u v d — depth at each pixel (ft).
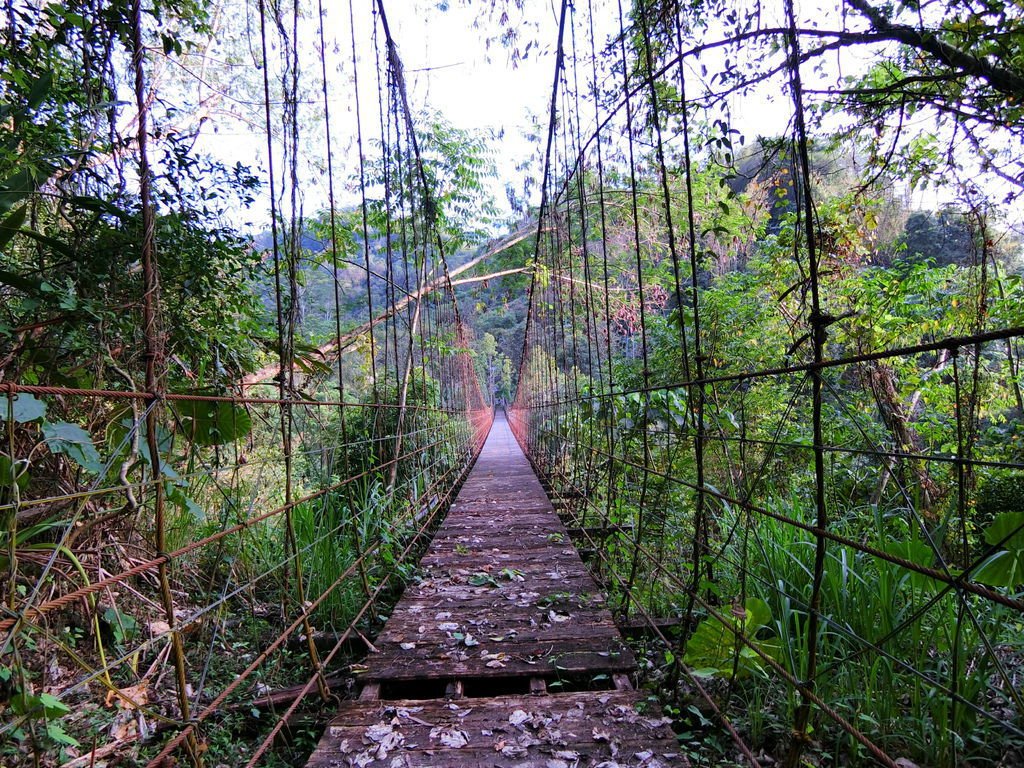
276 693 6.49
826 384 3.79
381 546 10.04
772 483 11.92
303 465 11.41
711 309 16.79
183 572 7.97
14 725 2.93
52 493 5.98
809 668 4.16
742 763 5.23
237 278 8.82
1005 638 5.29
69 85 6.77
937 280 12.34
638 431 12.42
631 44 10.06
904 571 5.83
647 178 21.54
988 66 8.22
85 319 6.04
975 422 9.52
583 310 23.11
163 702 5.93
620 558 11.03
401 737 5.39
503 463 29.86
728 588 8.04
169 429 6.50
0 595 4.79
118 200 6.85
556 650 7.10
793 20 4.08
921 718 5.05
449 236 33.88
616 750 5.10
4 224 5.61
